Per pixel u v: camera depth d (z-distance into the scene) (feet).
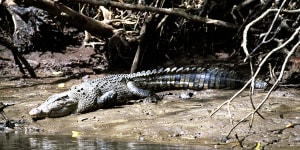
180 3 62.85
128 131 35.09
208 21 56.39
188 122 35.58
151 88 47.26
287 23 56.39
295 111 36.73
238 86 47.26
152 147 30.50
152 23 57.82
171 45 61.93
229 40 62.08
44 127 38.01
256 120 34.76
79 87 42.27
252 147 30.22
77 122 38.73
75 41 65.26
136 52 56.80
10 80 55.93
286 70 49.70
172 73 48.16
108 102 42.47
